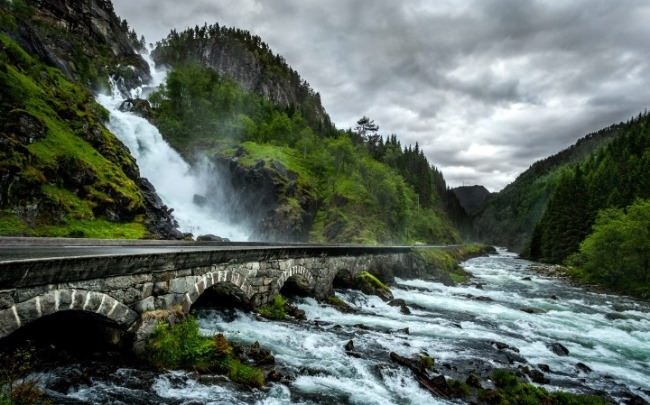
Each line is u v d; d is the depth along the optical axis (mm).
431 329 23047
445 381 14156
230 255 17703
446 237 135250
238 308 19984
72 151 45094
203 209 87125
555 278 59656
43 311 9461
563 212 88438
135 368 11781
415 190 158625
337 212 90375
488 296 39906
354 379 13672
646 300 42844
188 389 11203
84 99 69750
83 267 10469
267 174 87500
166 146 92250
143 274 12727
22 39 74438
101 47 152625
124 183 49125
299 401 11609
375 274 40875
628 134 137000
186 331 13492
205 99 131375
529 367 17875
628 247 50625
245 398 11250
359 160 118125
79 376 10805
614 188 86625
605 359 20688
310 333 18484
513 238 197625
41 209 35750
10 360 10289
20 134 39875
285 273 23172
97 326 12484
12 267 8633
